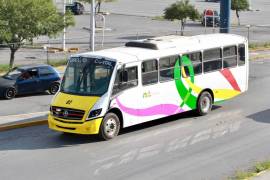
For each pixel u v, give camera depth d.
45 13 34.69
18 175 15.28
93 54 19.55
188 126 20.73
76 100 18.66
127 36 55.22
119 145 18.25
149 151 17.52
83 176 15.14
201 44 22.27
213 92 22.86
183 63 21.45
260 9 85.50
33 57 41.81
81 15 72.44
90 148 17.94
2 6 33.59
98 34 56.53
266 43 49.06
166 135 19.48
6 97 27.98
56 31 35.84
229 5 39.44
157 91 20.47
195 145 18.17
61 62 38.50
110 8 82.06
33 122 21.20
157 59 20.38
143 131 20.06
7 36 33.81
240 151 17.44
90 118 18.36
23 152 17.58
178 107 21.39
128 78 19.38
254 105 24.52
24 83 28.67
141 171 15.52
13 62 36.53
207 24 63.81
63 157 16.98
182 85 21.44
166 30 59.88
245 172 14.92
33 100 27.73
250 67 36.81
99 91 18.77
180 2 55.75
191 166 15.93
